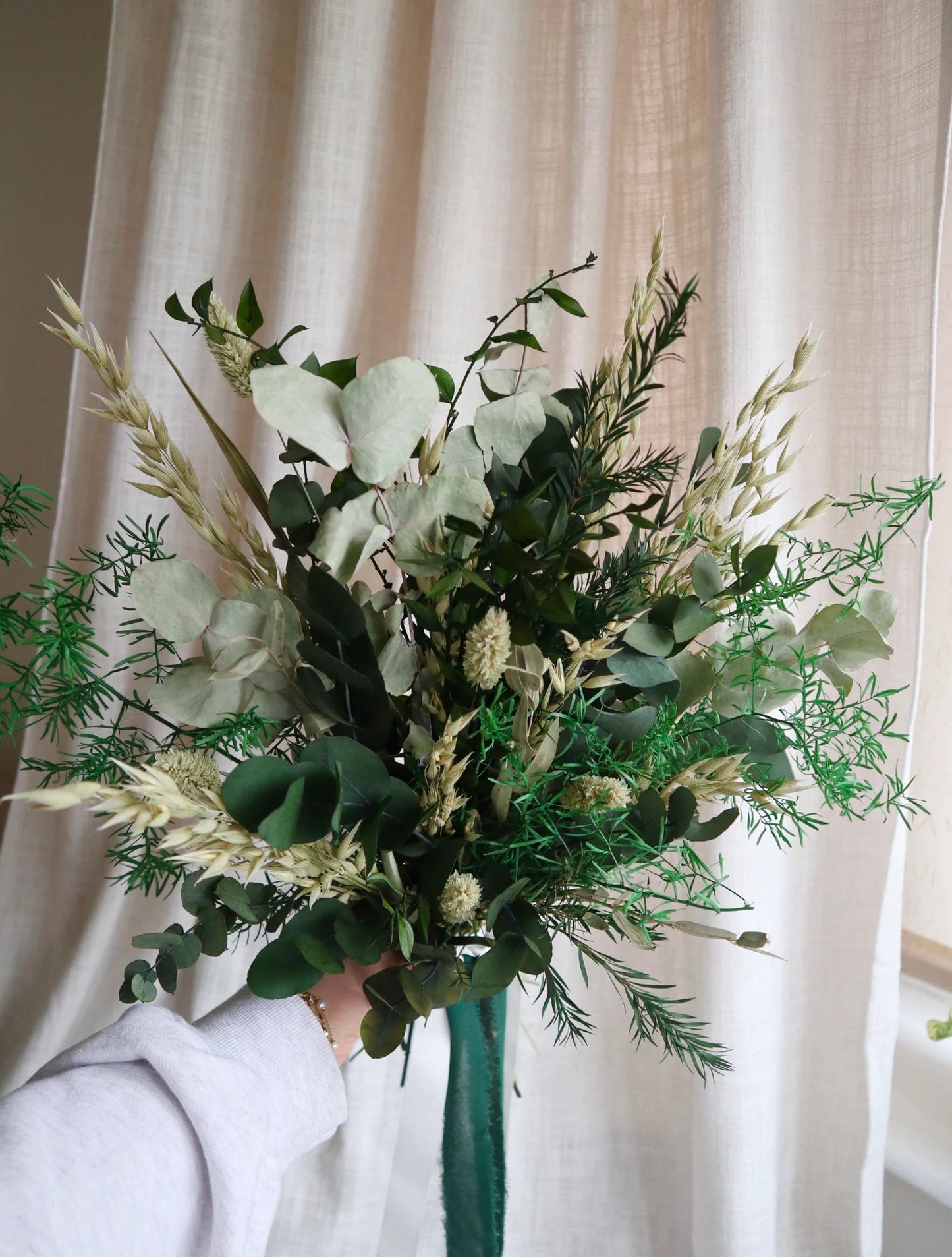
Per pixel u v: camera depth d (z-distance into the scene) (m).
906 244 0.91
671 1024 0.60
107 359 0.53
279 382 0.46
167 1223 0.46
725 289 0.91
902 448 0.92
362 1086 1.14
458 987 0.52
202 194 1.14
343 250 1.08
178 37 1.13
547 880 0.57
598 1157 1.16
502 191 1.04
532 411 0.54
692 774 0.54
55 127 1.65
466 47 1.00
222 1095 0.50
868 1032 0.98
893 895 0.96
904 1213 1.08
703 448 0.60
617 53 1.07
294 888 0.58
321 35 1.05
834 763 0.59
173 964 0.57
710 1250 0.99
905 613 0.92
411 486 0.51
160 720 0.57
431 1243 1.13
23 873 1.27
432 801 0.51
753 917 0.96
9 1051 1.26
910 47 0.90
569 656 0.56
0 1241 0.40
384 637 0.53
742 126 0.90
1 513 0.56
